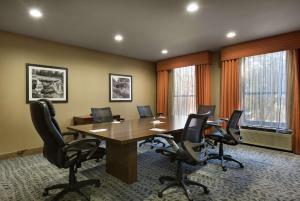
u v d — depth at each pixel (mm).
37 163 3314
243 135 4508
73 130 2871
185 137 2088
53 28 3518
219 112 5117
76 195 2248
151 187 2447
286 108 4008
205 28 3574
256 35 3969
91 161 3400
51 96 4246
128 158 2545
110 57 5426
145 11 2871
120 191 2340
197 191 2340
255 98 4434
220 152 3260
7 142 3666
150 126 3057
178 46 4746
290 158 3557
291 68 3908
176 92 6102
